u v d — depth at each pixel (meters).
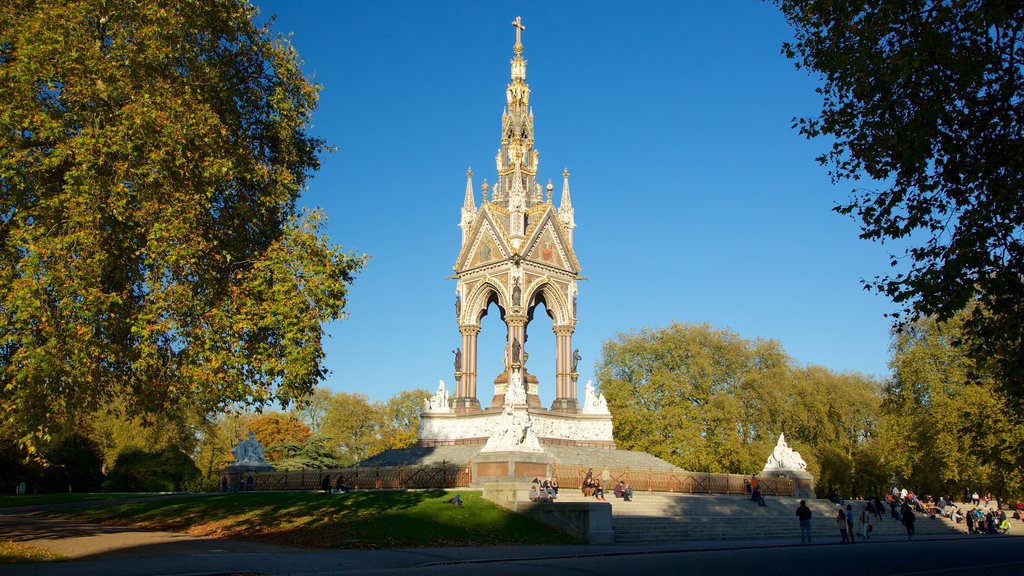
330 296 36.03
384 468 61.69
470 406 80.31
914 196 27.64
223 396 34.12
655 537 49.62
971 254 25.45
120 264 34.53
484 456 58.09
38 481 95.81
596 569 30.59
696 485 69.12
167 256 32.38
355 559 32.88
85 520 51.84
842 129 29.14
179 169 34.06
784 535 58.81
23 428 30.30
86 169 31.41
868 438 116.00
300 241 36.47
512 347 78.31
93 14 33.84
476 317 82.69
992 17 24.22
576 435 79.19
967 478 83.62
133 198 33.53
